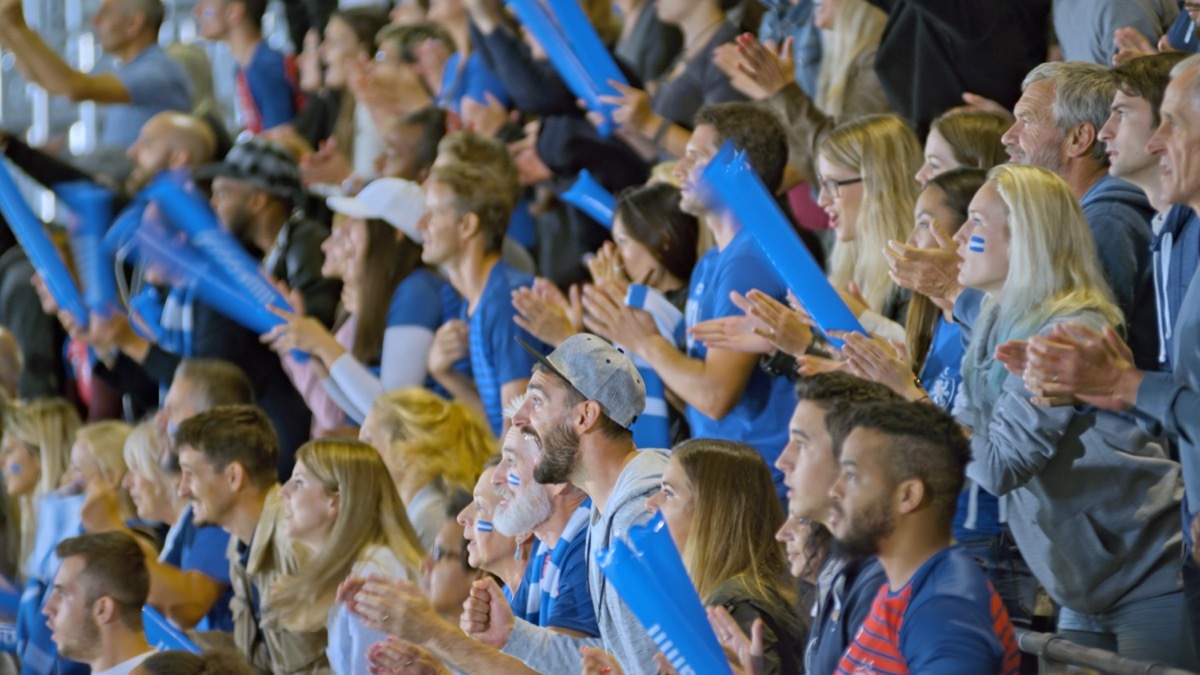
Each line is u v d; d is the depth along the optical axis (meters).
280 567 14.13
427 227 16.42
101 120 27.91
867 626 8.30
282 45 25.80
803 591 10.14
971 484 11.55
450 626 10.19
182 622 15.45
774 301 12.01
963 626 7.95
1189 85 9.92
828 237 16.70
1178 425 9.24
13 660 17.12
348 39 22.12
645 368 14.77
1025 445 10.48
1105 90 11.84
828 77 16.44
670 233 15.42
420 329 17.22
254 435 14.89
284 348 17.50
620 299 13.88
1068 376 9.45
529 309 14.79
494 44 18.47
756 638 9.34
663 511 10.30
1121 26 14.16
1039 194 10.69
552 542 11.33
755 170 14.09
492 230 16.42
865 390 9.10
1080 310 10.48
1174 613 10.59
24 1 29.47
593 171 18.23
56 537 17.59
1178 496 10.62
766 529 10.30
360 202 17.64
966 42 14.91
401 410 14.71
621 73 17.80
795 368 12.50
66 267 20.67
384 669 10.37
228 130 26.83
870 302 13.38
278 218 20.02
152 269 19.20
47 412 18.84
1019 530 11.02
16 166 21.27
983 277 10.89
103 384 20.58
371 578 10.23
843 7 16.22
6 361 21.72
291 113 24.05
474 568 13.15
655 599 8.24
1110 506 10.60
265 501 14.70
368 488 13.56
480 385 16.39
